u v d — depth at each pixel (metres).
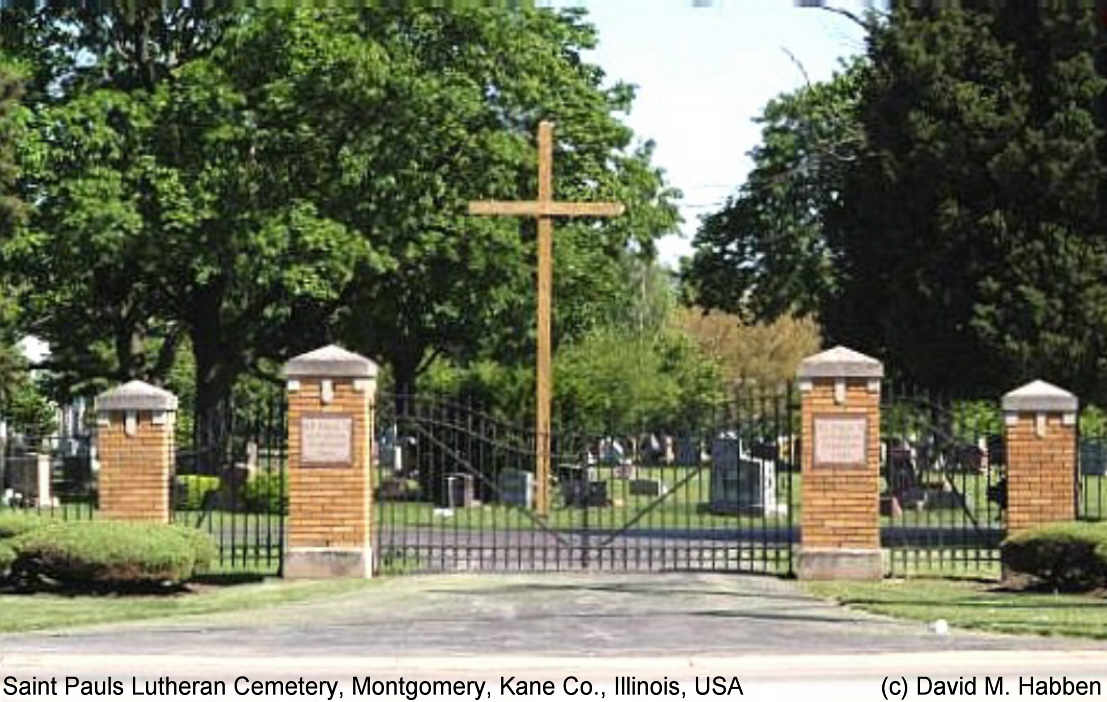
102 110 46.34
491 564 27.78
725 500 41.38
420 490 41.22
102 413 25.84
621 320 84.38
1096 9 33.09
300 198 47.47
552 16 52.88
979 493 40.97
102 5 48.16
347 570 25.30
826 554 25.12
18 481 41.62
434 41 48.53
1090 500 42.28
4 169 43.72
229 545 30.94
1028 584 24.31
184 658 16.61
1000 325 32.81
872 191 34.91
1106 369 32.25
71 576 23.11
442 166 49.34
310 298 49.84
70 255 46.44
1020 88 33.41
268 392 58.72
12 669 16.19
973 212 33.41
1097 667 16.62
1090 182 32.62
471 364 56.38
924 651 17.38
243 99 46.31
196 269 47.44
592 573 26.02
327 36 46.28
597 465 37.03
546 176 38.22
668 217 55.50
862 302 35.66
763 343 97.19
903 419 34.38
